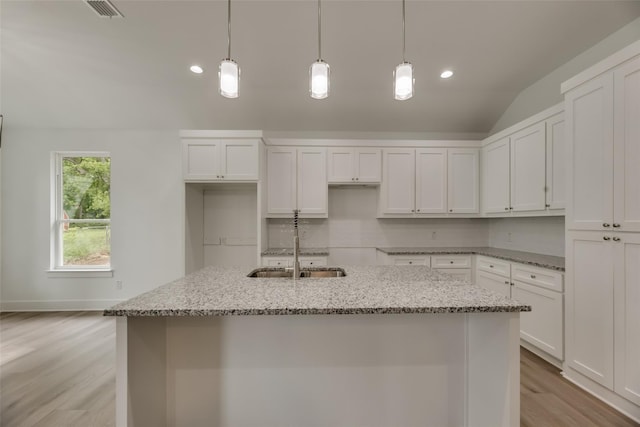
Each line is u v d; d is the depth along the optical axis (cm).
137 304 121
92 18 236
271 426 150
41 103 345
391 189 370
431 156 373
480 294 136
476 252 341
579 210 204
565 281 219
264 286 153
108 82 318
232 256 396
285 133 396
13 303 381
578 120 205
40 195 385
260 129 390
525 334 264
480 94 341
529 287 259
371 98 346
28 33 253
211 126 383
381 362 151
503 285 294
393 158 370
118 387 118
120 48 270
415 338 151
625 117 174
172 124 381
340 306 119
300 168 362
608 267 184
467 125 393
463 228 409
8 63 290
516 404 122
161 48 269
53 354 264
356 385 151
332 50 271
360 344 151
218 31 247
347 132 400
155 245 392
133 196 391
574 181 209
